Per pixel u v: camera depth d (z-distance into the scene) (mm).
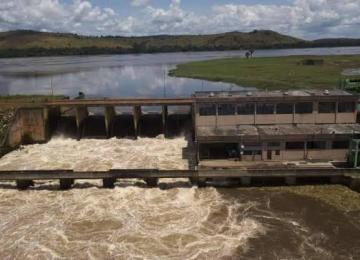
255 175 50938
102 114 95375
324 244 38500
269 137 54844
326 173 50750
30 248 38531
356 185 49250
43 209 46812
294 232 40656
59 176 51656
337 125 59469
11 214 45688
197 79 155125
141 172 51562
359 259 36062
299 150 55688
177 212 45281
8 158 66312
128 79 168000
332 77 133500
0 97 97188
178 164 61188
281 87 119125
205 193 50188
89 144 73875
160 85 144625
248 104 59875
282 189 50719
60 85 152500
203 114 60438
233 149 57844
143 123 81750
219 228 41594
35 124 75438
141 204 47469
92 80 168250
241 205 46719
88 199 49125
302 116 60188
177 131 79125
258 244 38562
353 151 53531
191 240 39375
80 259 36531
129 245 38688
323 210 45062
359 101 62938
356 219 42938
